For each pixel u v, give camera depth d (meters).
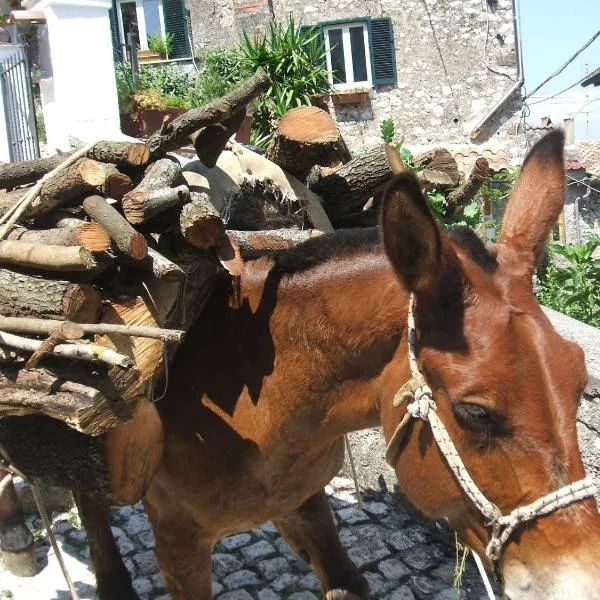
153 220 2.39
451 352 1.86
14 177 2.61
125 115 8.66
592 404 3.34
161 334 2.01
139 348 2.22
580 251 6.49
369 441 4.72
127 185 2.30
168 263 2.21
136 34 14.14
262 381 2.51
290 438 2.51
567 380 1.77
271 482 2.62
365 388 2.29
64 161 2.43
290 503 2.77
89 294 2.15
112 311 2.24
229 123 2.52
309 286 2.37
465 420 1.83
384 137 7.45
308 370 2.38
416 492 2.09
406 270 1.91
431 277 1.90
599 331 3.96
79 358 1.98
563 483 1.75
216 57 12.25
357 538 4.26
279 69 9.29
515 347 1.79
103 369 2.08
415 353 1.99
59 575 4.10
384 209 1.82
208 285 2.59
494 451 1.81
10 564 4.06
